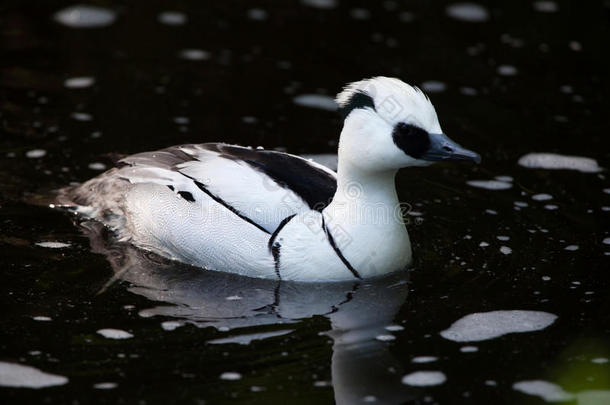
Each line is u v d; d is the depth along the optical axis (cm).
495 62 1708
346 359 909
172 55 1683
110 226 1190
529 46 1770
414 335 955
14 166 1305
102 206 1185
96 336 938
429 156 1014
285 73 1644
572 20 1873
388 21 1858
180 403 830
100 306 1000
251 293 1047
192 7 1880
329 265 1055
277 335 953
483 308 1004
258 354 916
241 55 1697
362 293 1046
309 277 1062
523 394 859
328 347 931
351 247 1052
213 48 1717
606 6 1930
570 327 968
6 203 1216
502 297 1027
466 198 1285
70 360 894
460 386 870
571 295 1030
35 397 838
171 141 1400
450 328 966
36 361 891
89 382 859
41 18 1772
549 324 973
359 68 1666
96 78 1582
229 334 952
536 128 1491
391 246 1065
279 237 1055
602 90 1617
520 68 1689
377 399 848
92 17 1789
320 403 837
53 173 1295
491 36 1806
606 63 1708
